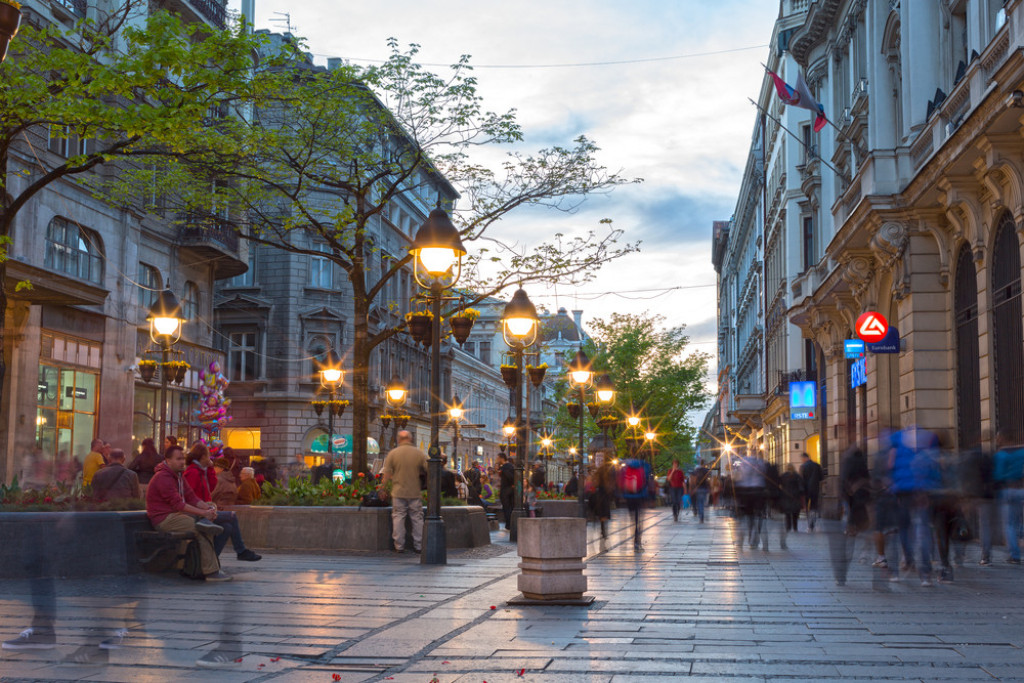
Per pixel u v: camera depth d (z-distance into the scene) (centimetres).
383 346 5762
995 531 1930
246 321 5094
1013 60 1541
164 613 907
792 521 2603
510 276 2178
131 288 3203
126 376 3158
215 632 811
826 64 3800
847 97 3534
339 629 857
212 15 3553
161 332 1941
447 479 2114
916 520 1273
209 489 1291
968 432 2197
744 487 1953
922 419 2288
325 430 5075
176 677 648
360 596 1088
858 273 2720
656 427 6391
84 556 724
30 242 2658
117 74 1446
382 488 1759
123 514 748
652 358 6538
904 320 2369
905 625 888
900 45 2572
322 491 1847
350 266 2184
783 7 5134
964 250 2208
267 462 2586
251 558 1420
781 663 706
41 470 786
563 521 1045
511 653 745
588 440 6425
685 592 1154
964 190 2009
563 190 2184
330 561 1536
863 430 2711
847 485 1398
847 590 1180
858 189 2620
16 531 950
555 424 6725
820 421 3991
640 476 1878
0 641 743
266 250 5138
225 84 1502
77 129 1498
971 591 1172
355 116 2206
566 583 1038
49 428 2769
